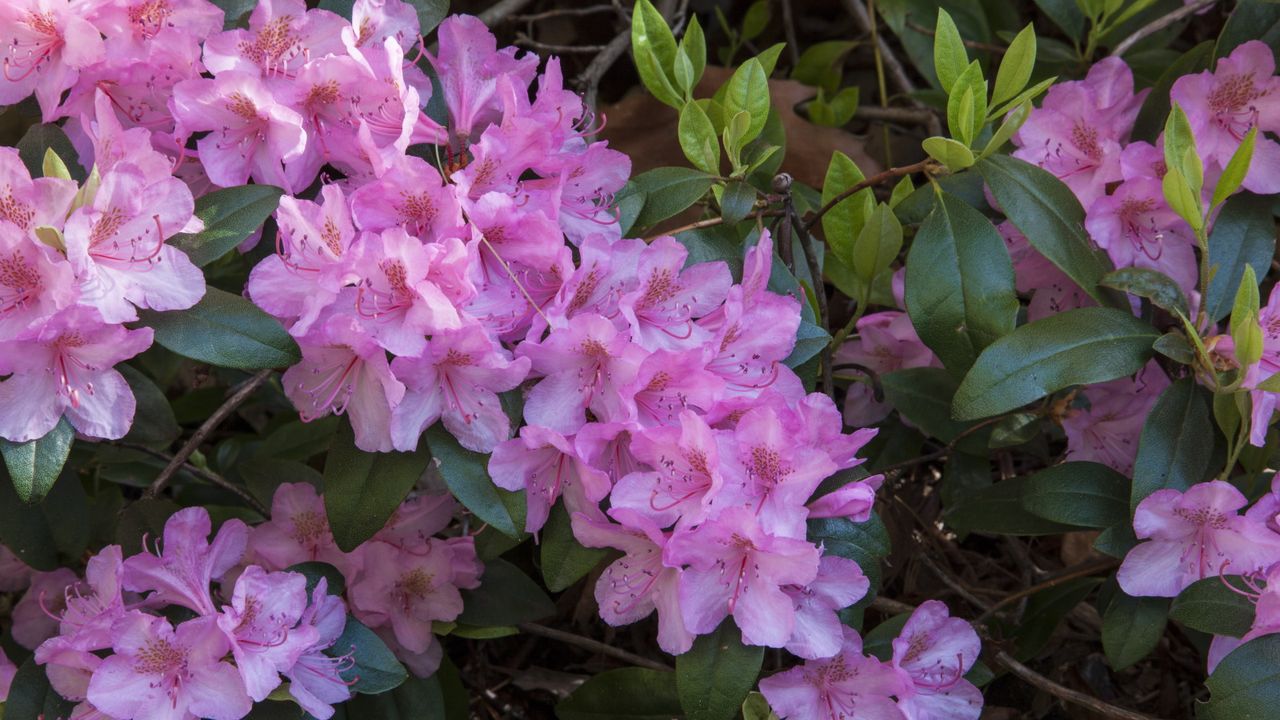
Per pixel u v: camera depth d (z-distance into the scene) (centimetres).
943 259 92
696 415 83
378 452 87
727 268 87
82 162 88
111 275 83
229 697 85
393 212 85
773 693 87
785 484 85
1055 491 93
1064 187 93
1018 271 98
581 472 85
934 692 89
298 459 106
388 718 95
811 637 85
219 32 87
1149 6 114
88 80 87
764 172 103
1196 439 89
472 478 86
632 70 124
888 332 103
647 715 93
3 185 82
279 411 113
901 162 121
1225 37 97
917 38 117
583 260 85
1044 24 124
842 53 119
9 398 82
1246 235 93
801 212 104
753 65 94
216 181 87
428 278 83
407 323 83
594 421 87
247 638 87
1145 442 89
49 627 97
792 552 83
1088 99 95
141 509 93
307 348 84
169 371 108
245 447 108
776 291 92
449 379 85
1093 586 101
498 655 109
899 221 100
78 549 92
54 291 81
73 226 81
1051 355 89
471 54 90
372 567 95
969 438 101
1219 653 89
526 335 86
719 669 85
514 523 86
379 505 87
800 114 119
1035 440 104
